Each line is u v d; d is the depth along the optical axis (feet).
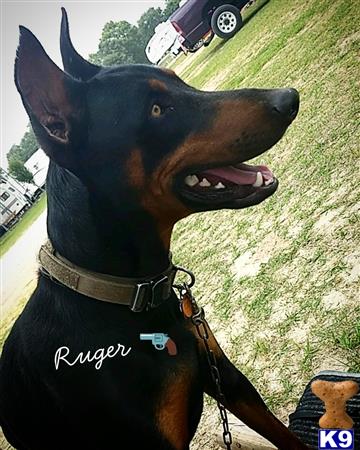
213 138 1.72
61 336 1.69
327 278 2.92
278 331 2.85
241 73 8.62
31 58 1.59
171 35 19.19
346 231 3.14
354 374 1.98
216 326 3.28
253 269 3.56
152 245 1.75
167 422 1.68
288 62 7.02
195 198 1.79
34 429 1.79
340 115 4.52
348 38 5.98
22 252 15.44
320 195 3.73
